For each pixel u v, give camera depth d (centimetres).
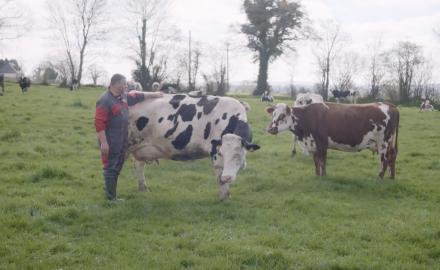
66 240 712
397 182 1195
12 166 1215
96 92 4888
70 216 830
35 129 1864
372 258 674
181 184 1134
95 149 1557
